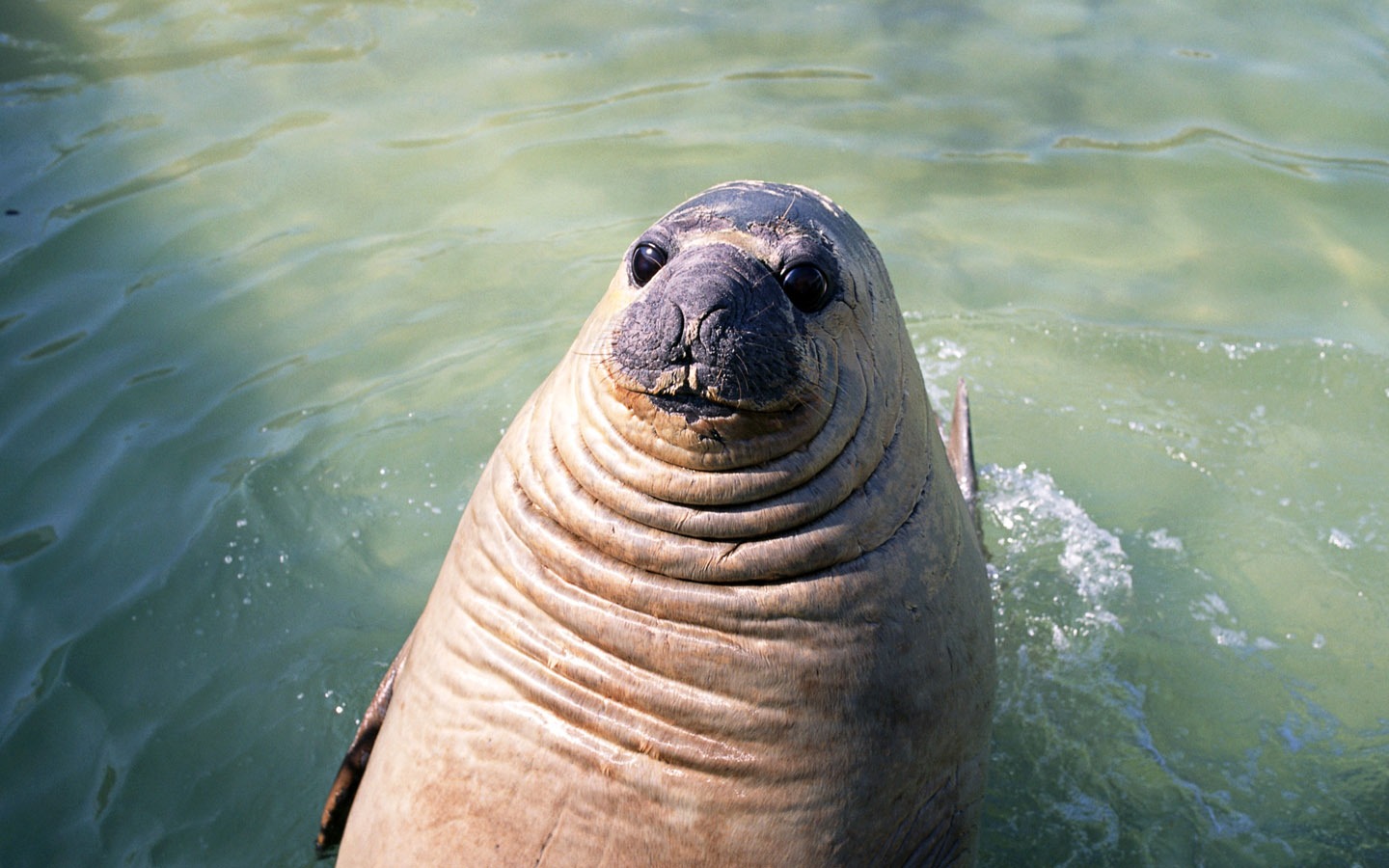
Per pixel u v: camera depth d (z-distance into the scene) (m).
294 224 8.57
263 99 9.74
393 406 7.34
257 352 7.59
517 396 7.45
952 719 4.34
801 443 4.00
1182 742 5.77
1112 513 6.95
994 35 10.82
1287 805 5.50
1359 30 10.83
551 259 8.37
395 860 4.20
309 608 6.23
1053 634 6.27
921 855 4.34
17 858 5.03
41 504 6.50
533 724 4.04
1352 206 8.97
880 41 10.72
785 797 4.00
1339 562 6.69
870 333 4.41
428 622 4.55
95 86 9.74
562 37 10.65
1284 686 6.05
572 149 9.33
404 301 8.03
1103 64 10.44
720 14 11.01
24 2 10.54
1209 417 7.55
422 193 8.91
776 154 9.28
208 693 5.78
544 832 4.01
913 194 9.03
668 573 3.99
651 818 3.99
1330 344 7.88
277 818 5.30
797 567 4.01
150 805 5.29
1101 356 7.90
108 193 8.69
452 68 10.20
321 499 6.77
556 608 4.07
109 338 7.55
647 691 3.98
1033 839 5.33
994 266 8.48
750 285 3.89
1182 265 8.52
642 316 3.83
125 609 6.06
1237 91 10.09
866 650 4.08
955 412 6.48
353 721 5.71
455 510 6.80
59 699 5.63
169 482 6.71
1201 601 6.47
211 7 10.77
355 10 10.87
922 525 4.37
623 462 3.99
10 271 7.97
